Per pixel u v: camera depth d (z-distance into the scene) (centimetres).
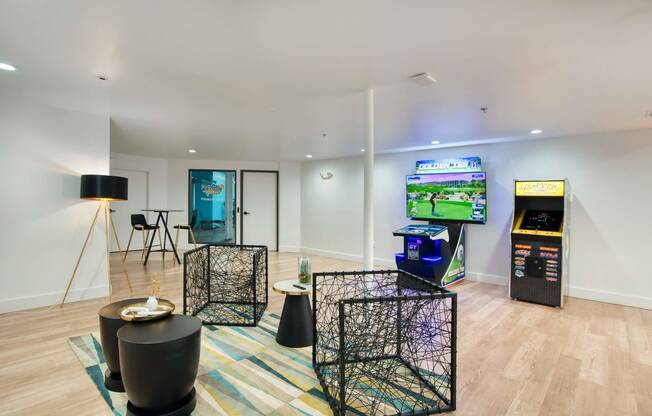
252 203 852
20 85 300
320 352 285
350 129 464
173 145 610
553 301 418
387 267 664
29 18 186
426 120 398
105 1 169
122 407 208
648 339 321
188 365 205
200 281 399
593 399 224
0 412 201
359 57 236
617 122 394
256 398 221
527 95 307
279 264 680
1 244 354
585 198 458
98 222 420
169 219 810
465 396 227
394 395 226
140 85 296
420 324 235
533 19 183
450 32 200
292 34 204
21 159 363
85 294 409
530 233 436
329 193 775
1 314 355
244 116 398
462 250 554
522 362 274
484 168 548
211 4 172
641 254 421
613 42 207
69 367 254
